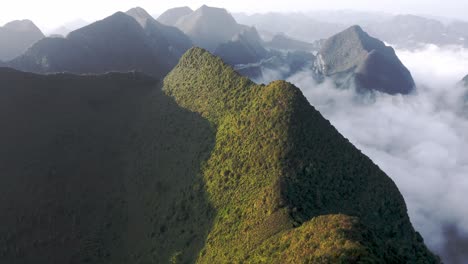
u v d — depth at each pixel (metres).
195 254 68.81
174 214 80.69
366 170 76.81
